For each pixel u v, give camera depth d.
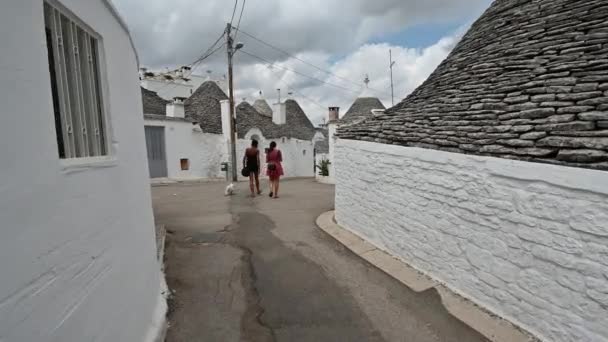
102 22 2.69
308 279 4.94
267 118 27.27
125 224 2.89
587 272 2.83
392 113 6.88
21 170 1.59
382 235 5.85
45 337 1.70
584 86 3.51
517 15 5.73
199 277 4.99
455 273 4.26
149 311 3.46
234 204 10.21
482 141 3.89
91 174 2.27
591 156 2.79
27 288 1.58
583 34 4.37
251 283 4.82
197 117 22.66
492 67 5.21
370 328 3.73
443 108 5.31
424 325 3.75
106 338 2.36
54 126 1.88
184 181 18.53
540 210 3.17
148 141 18.55
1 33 1.51
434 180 4.55
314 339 3.55
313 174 29.95
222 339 3.52
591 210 2.77
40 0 1.82
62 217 1.89
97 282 2.27
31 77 1.70
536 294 3.26
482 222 3.82
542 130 3.37
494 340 3.37
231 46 18.30
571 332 2.96
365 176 6.32
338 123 16.05
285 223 7.93
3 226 1.46
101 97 2.70
